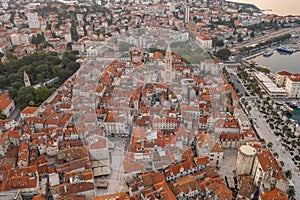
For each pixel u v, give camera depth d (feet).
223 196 531.09
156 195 519.60
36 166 622.13
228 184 609.01
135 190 545.44
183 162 602.03
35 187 567.18
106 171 623.77
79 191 550.36
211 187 551.59
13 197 531.50
